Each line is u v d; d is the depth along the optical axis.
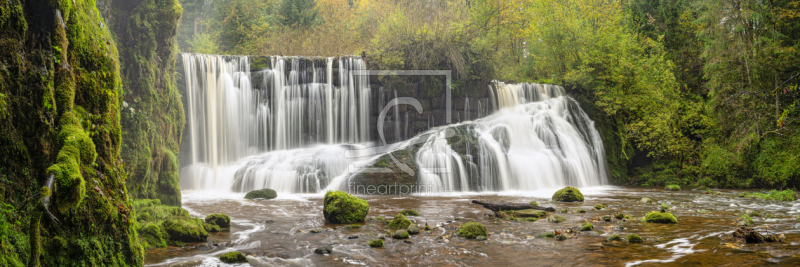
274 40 31.98
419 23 21.95
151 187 10.27
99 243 4.31
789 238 7.89
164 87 11.66
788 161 17.89
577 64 25.25
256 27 36.06
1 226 3.32
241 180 16.28
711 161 20.12
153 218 8.16
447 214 11.26
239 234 8.52
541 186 18.50
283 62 19.39
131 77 10.23
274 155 18.08
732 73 20.14
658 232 8.72
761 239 7.55
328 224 9.69
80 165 4.09
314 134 19.70
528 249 7.31
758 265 6.11
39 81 3.82
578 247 7.43
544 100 21.81
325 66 20.05
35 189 3.73
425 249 7.35
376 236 8.37
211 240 7.89
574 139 20.62
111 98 4.79
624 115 23.06
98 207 4.32
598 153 21.19
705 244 7.51
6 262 3.26
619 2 27.62
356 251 7.21
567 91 23.36
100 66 4.69
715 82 20.28
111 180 4.66
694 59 24.19
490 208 11.98
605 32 24.72
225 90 17.80
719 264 6.20
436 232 8.84
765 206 12.86
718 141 20.83
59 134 3.94
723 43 19.81
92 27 4.70
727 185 19.59
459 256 6.88
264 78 18.83
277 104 19.09
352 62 20.38
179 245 7.32
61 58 4.07
